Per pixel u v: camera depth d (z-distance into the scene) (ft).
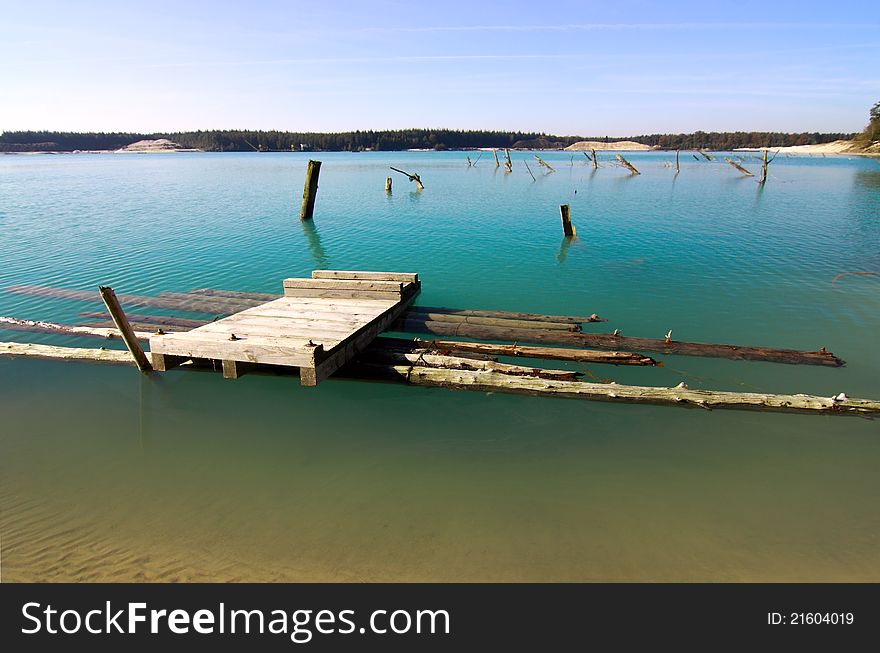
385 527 20.27
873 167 259.19
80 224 91.09
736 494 22.11
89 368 35.24
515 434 26.96
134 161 389.60
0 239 77.97
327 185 172.45
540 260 64.54
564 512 21.03
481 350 35.70
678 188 156.66
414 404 30.14
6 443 26.63
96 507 21.74
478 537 19.69
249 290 53.67
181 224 91.66
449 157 470.39
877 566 18.21
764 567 18.24
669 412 28.58
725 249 69.46
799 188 152.56
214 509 21.54
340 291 42.06
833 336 39.91
